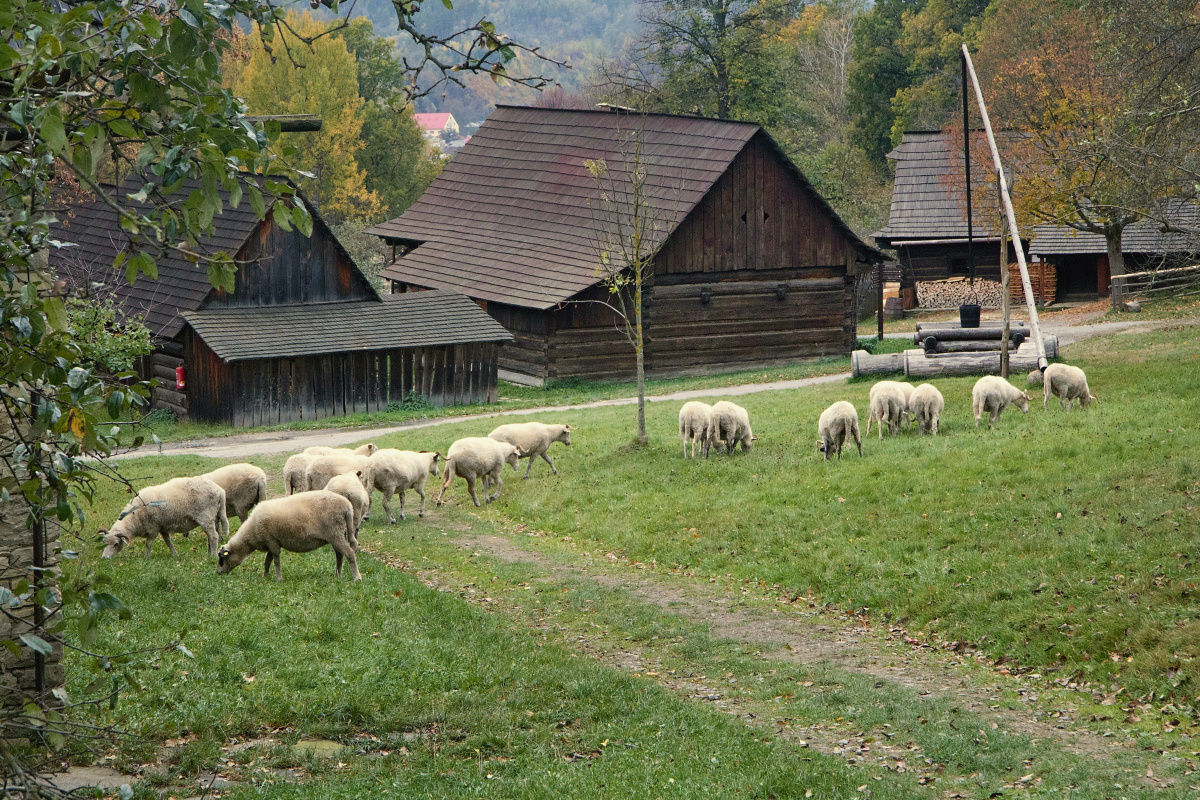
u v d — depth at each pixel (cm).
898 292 5638
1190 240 3192
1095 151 2261
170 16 492
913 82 8512
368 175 9512
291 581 1477
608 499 2056
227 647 1168
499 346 4009
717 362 4338
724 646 1332
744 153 4262
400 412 3688
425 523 2042
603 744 994
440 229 5203
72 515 513
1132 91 2411
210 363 3512
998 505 1623
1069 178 4003
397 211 9569
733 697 1165
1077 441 1866
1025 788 889
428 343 3750
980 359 3022
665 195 4266
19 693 901
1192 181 2286
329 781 877
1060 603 1300
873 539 1612
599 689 1139
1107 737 1000
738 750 973
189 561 1534
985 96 5547
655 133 4669
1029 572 1391
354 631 1273
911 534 1599
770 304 4381
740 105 7356
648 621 1437
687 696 1167
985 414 2372
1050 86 4647
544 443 2342
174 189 492
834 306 4475
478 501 2206
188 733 970
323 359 3616
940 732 1022
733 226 4281
